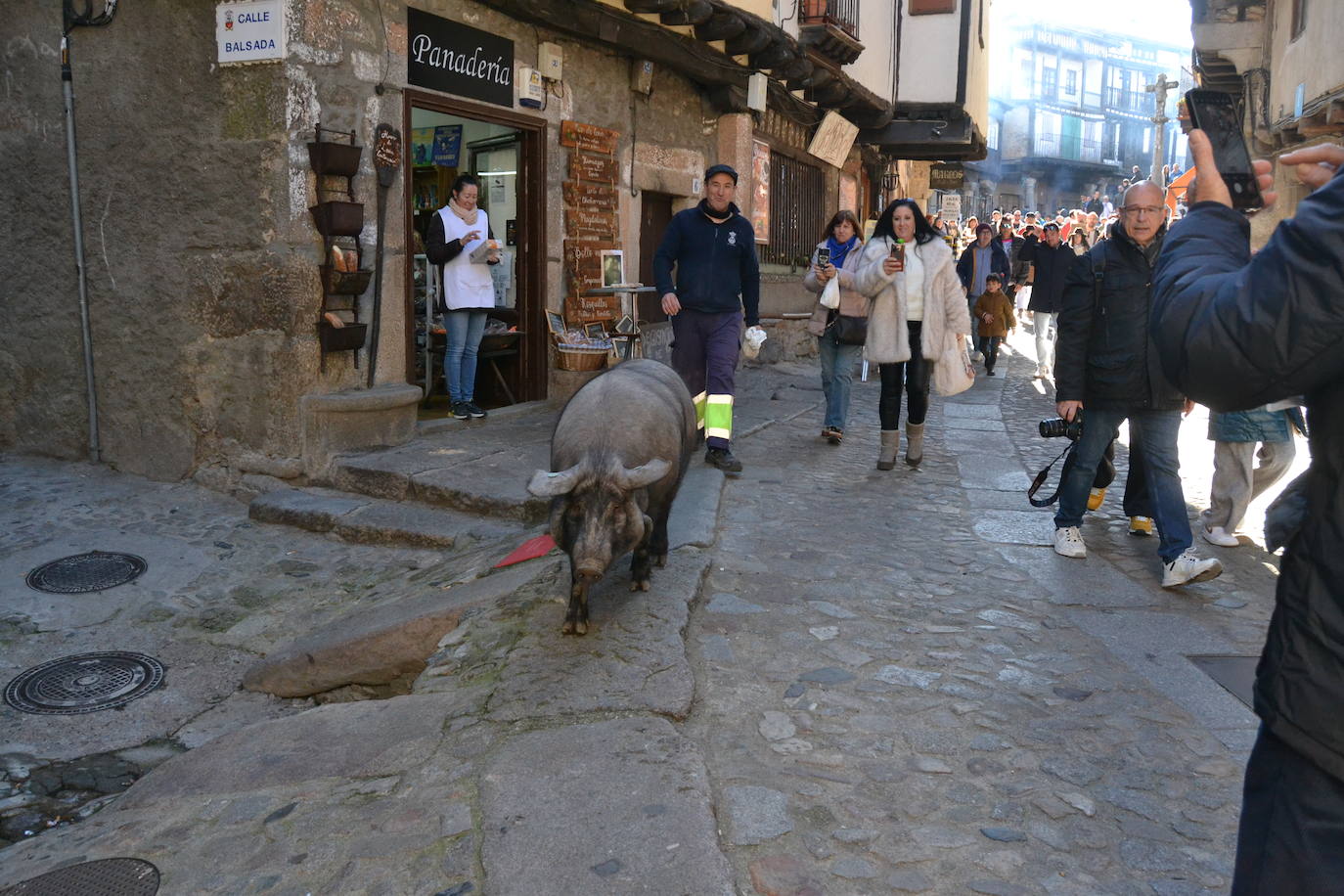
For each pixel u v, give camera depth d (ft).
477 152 30.94
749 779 10.48
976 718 12.01
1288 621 5.01
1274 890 4.96
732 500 21.26
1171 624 15.25
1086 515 21.53
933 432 30.60
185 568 19.20
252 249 21.81
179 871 9.41
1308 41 41.52
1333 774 4.76
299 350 21.89
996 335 45.44
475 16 25.59
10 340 25.23
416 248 32.35
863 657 13.60
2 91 24.22
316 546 20.24
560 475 12.02
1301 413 18.69
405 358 24.44
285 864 9.32
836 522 19.97
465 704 12.08
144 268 23.15
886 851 9.33
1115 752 11.35
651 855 8.91
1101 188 196.95
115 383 23.95
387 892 8.71
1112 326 16.90
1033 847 9.50
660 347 36.04
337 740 11.69
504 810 9.68
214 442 23.06
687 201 36.86
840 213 28.84
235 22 21.15
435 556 19.29
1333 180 4.73
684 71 34.78
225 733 13.55
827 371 27.53
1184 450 29.40
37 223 24.34
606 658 12.87
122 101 22.76
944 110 54.65
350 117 22.38
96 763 13.55
